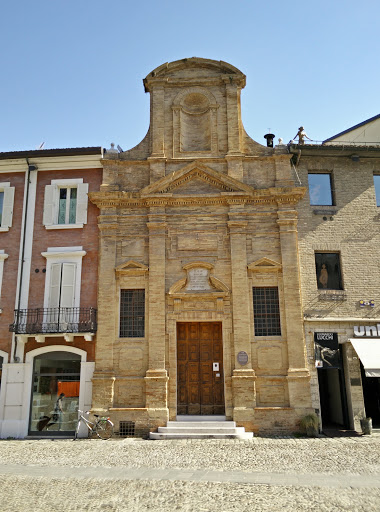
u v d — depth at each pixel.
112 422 18.05
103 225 20.00
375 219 20.56
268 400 18.17
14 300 20.05
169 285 19.44
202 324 19.56
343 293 19.61
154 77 21.66
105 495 10.20
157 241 19.75
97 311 19.34
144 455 14.23
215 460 13.35
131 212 20.33
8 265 20.50
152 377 18.30
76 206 20.77
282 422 17.80
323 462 12.95
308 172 20.98
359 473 11.73
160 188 20.22
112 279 19.53
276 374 18.48
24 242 20.58
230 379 18.41
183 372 19.12
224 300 19.19
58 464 13.21
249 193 19.91
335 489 10.38
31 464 13.27
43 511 9.23
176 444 15.92
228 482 11.02
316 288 19.58
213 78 21.50
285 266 19.34
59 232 20.55
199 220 20.05
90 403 18.55
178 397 18.91
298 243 19.97
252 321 19.02
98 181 21.03
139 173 20.86
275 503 9.46
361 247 20.19
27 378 19.11
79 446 16.11
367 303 19.55
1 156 21.02
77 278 19.92
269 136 22.53
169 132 21.27
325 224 20.31
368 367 17.92
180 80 21.56
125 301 19.61
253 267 19.36
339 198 20.69
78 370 19.16
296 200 19.98
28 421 18.78
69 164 21.20
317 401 18.28
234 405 18.05
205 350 19.33
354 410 18.34
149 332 18.84
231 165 20.53
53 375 19.22
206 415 18.50
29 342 19.42
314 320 18.98
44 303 19.86
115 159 20.83
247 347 18.56
